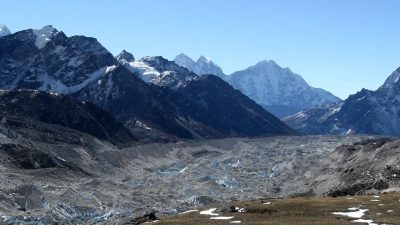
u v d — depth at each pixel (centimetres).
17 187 16475
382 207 10112
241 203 11450
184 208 16088
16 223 13650
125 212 16162
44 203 16138
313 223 8838
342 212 9869
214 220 9562
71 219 15262
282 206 10725
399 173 17275
